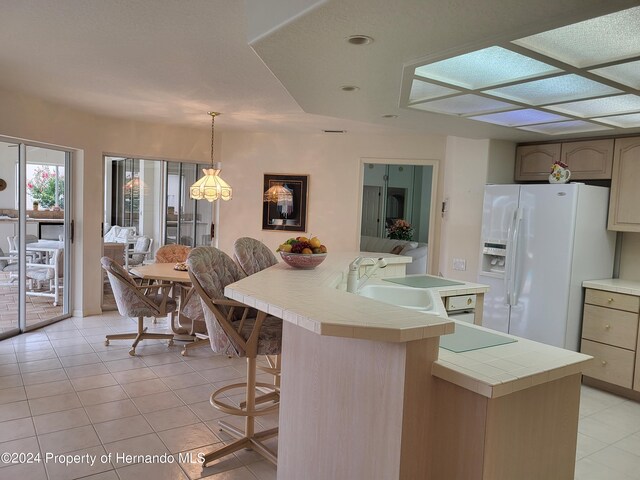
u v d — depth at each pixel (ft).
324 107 10.30
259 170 19.22
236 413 8.03
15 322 14.87
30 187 15.01
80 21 8.03
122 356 13.28
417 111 10.30
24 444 8.41
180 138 18.43
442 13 5.24
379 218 28.91
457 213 15.60
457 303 10.62
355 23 5.60
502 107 9.78
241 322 7.55
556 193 12.39
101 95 13.47
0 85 12.64
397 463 4.81
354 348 5.32
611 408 11.19
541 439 5.08
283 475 6.64
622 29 5.49
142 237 19.34
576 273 12.26
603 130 11.93
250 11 6.60
